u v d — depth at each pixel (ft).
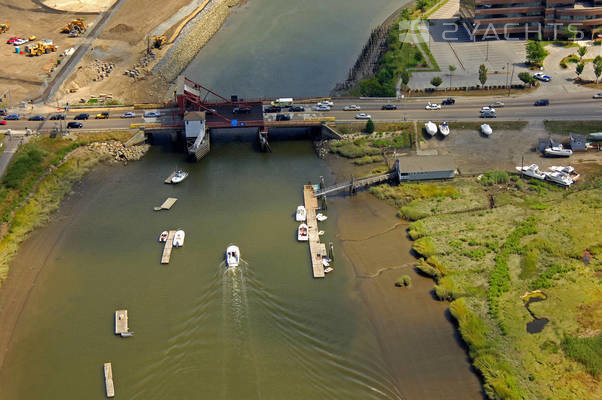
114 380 422.00
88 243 552.00
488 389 402.31
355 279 501.15
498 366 412.98
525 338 434.30
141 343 447.42
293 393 404.77
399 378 417.08
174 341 447.01
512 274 489.26
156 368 427.74
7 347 454.81
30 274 520.01
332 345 441.27
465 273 492.95
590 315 450.30
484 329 440.86
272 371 420.36
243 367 422.82
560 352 423.64
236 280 498.69
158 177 645.92
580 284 477.77
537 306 459.32
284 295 484.74
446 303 474.49
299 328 454.81
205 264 519.19
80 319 472.85
